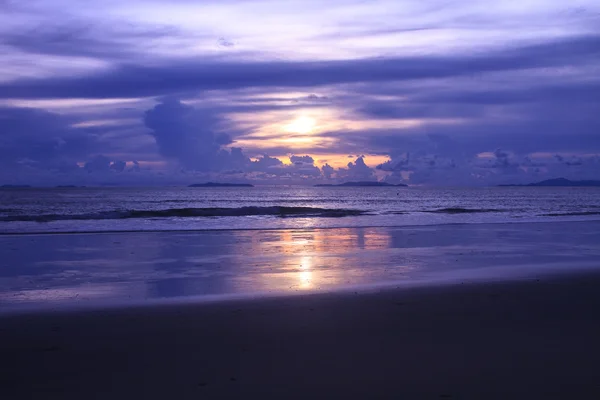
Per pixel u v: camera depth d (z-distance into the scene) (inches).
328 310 332.5
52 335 277.7
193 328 291.1
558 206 2310.5
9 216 1252.5
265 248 688.4
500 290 397.4
